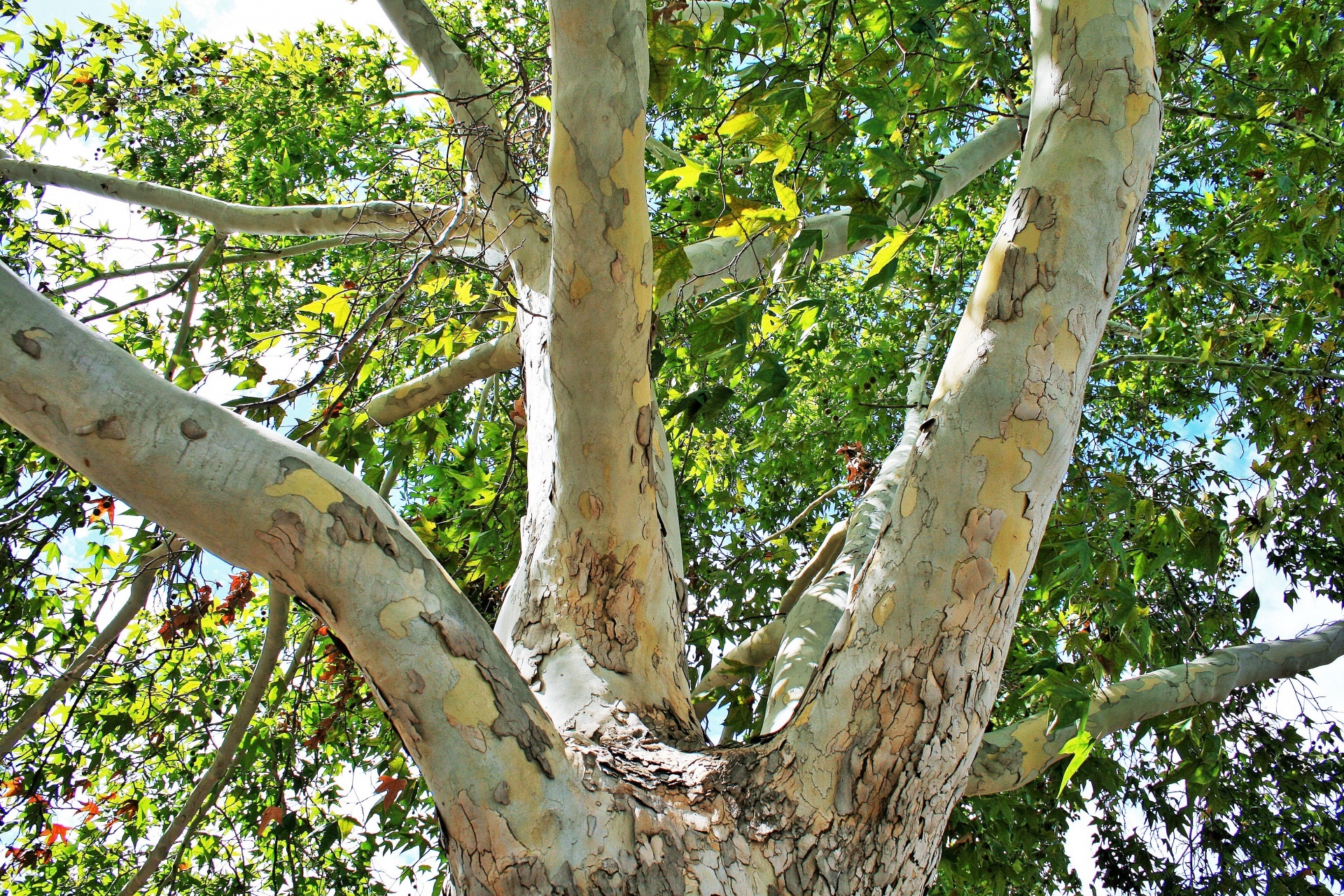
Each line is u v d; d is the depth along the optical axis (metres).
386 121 7.08
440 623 1.58
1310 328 5.09
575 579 2.23
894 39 2.94
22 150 5.61
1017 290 1.76
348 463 3.42
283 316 6.22
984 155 3.97
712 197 3.79
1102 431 7.28
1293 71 4.40
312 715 5.42
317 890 5.34
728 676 3.85
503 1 7.07
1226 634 5.09
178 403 1.42
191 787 5.36
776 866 1.78
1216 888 5.05
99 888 5.56
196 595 3.63
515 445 3.94
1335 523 5.02
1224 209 5.96
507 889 1.61
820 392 7.53
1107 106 1.77
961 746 1.83
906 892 1.88
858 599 1.89
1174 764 4.80
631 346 1.94
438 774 1.61
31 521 3.70
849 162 3.18
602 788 1.79
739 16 3.04
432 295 3.68
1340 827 5.14
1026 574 1.80
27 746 4.40
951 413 1.78
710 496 6.56
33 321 1.31
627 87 1.65
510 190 2.84
